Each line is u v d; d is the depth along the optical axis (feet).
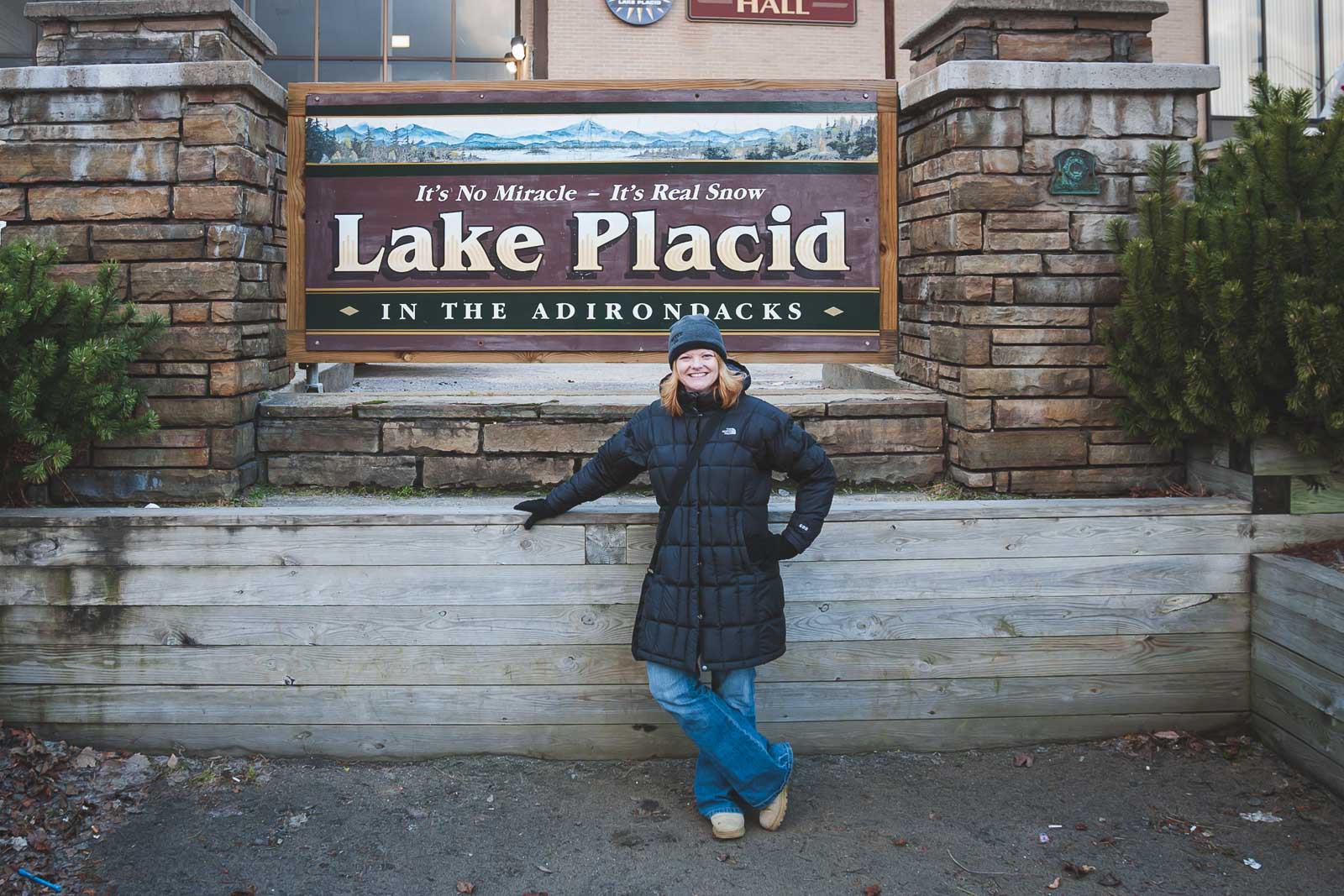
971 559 12.85
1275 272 12.00
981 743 13.12
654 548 11.72
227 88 13.78
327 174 15.24
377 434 14.67
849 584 12.77
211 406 13.88
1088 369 14.20
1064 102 14.02
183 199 13.74
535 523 12.39
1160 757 12.85
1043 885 10.44
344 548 12.50
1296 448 13.03
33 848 10.80
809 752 13.00
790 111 15.24
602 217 15.25
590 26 49.42
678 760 12.96
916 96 14.97
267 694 12.66
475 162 15.21
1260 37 49.83
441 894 10.30
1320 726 12.05
